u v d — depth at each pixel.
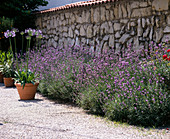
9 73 8.71
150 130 3.84
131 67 4.79
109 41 8.07
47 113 4.92
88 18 8.91
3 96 6.90
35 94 7.19
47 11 11.16
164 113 4.07
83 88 5.48
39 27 12.09
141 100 4.17
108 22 8.09
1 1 12.28
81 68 5.78
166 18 6.39
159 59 4.52
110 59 5.66
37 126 3.95
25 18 12.16
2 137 3.37
